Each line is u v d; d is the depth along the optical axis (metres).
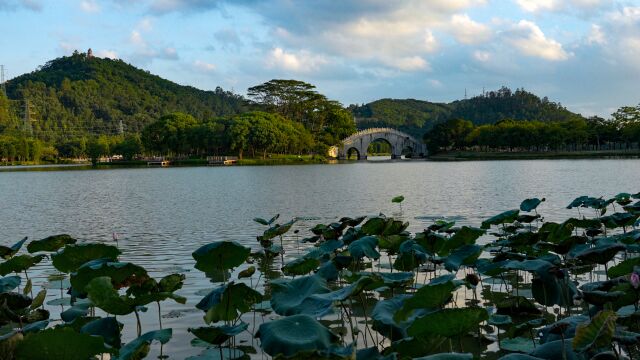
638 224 16.83
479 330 10.38
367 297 13.09
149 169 115.94
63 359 6.21
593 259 9.14
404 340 7.15
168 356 9.47
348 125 172.12
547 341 7.59
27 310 10.30
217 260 9.95
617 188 42.78
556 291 9.84
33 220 30.84
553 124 148.25
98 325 8.20
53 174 96.50
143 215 32.12
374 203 36.03
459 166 97.56
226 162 135.75
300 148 154.62
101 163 164.88
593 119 142.75
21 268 12.51
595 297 7.27
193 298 13.12
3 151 155.38
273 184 58.97
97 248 11.08
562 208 30.27
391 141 183.25
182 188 55.28
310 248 19.75
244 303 8.82
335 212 31.53
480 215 28.23
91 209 36.31
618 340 6.64
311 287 9.12
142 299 8.36
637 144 135.50
